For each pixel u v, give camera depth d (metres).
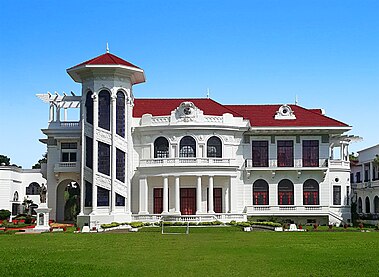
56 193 78.56
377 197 93.62
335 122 80.38
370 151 98.75
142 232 59.06
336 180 80.25
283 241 44.75
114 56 75.56
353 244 41.88
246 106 85.62
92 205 71.25
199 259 31.69
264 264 29.53
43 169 83.19
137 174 76.75
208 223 68.56
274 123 79.94
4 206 105.19
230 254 34.44
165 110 81.50
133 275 25.80
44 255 34.41
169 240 46.16
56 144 79.00
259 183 79.56
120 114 73.19
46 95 78.75
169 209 75.62
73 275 25.94
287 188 79.81
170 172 74.31
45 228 63.66
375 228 66.62
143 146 77.44
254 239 47.00
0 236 51.91
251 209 77.44
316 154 80.12
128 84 74.00
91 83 72.62
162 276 25.52
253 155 79.75
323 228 66.75
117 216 70.81
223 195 77.00
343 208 79.25
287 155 80.00
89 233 57.34
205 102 83.88
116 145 72.25
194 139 76.62
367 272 26.72
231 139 78.50
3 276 25.94
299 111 83.75
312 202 79.62
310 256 33.34
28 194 114.44
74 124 78.25
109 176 71.62
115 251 36.62
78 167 77.31
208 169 74.62
